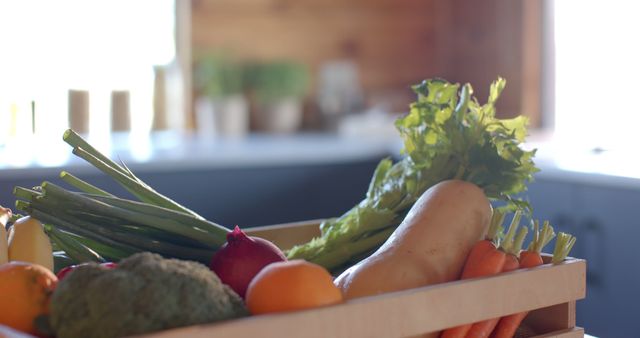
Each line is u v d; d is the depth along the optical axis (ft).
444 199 3.22
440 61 14.93
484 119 3.69
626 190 7.81
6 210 3.26
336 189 10.23
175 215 3.27
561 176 8.41
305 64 14.05
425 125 3.82
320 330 2.36
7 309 2.49
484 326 2.89
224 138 11.97
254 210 9.64
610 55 12.30
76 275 2.32
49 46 11.80
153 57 12.49
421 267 3.03
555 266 2.99
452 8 14.66
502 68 13.79
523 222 8.54
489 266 2.95
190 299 2.29
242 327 2.22
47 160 8.65
